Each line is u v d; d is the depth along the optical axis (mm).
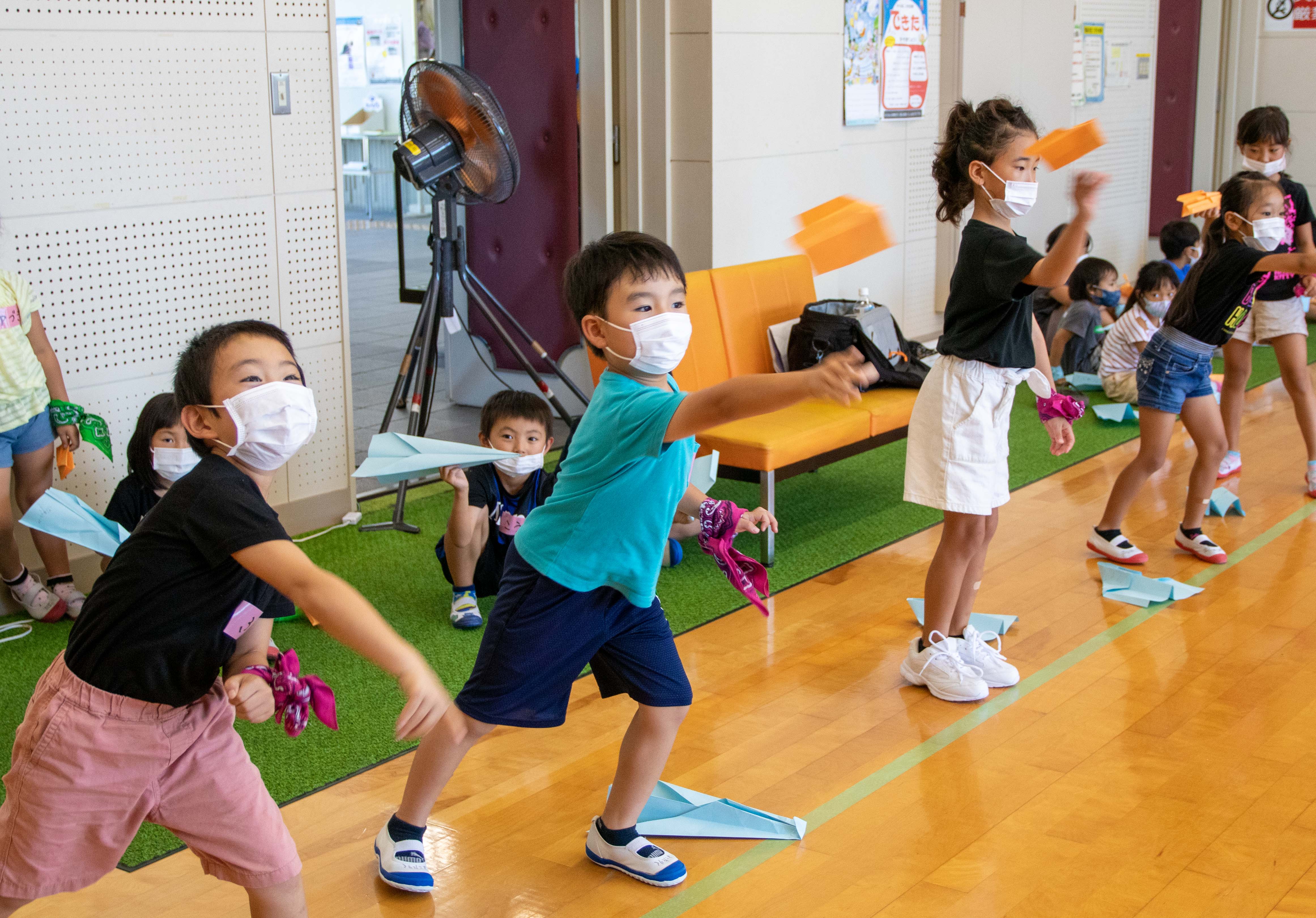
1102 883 2287
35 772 1669
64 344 3740
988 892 2270
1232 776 2689
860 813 2568
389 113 14523
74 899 2301
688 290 4461
